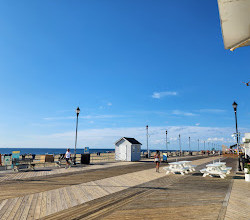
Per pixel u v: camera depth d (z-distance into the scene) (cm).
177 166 1459
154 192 798
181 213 534
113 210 566
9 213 539
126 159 2762
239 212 543
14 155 1527
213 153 7138
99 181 1052
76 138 2011
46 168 1670
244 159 1554
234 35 378
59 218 502
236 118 1822
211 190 834
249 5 295
